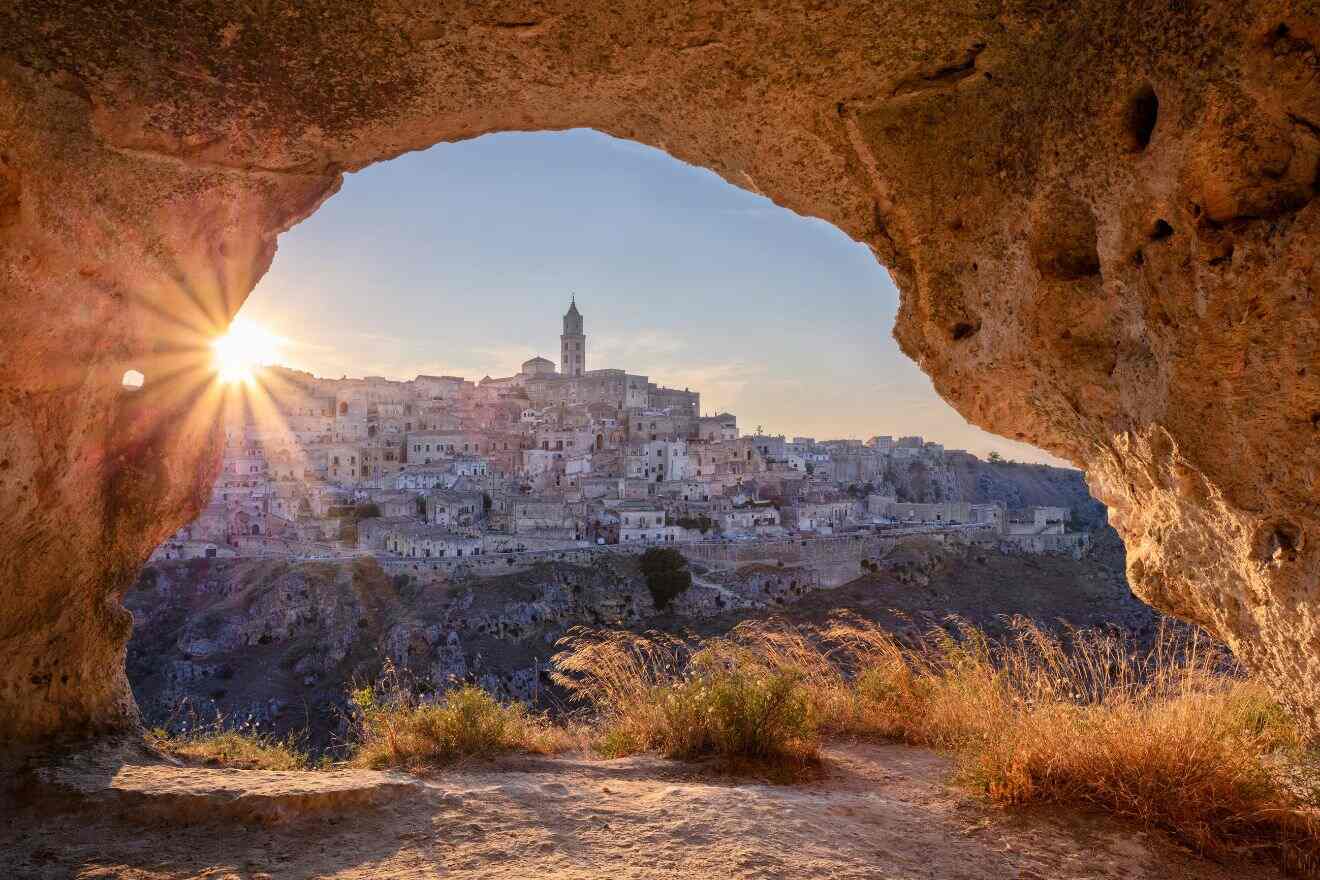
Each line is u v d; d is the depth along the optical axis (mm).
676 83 4355
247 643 50594
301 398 113438
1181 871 3750
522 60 4152
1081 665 5848
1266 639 3900
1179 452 3611
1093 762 4652
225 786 4352
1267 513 3420
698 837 3918
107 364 4793
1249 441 3344
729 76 4227
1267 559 3514
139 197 4316
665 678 7023
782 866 3602
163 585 57219
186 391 5570
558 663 7469
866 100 4262
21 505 4547
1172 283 3361
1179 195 3234
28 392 4363
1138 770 4500
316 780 4520
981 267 4535
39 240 4008
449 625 50906
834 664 7645
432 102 4473
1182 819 4184
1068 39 3615
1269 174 3059
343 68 4160
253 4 3760
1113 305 3854
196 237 4770
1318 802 4133
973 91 4121
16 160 3801
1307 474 3221
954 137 4293
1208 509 3760
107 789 4305
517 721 6605
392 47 4055
